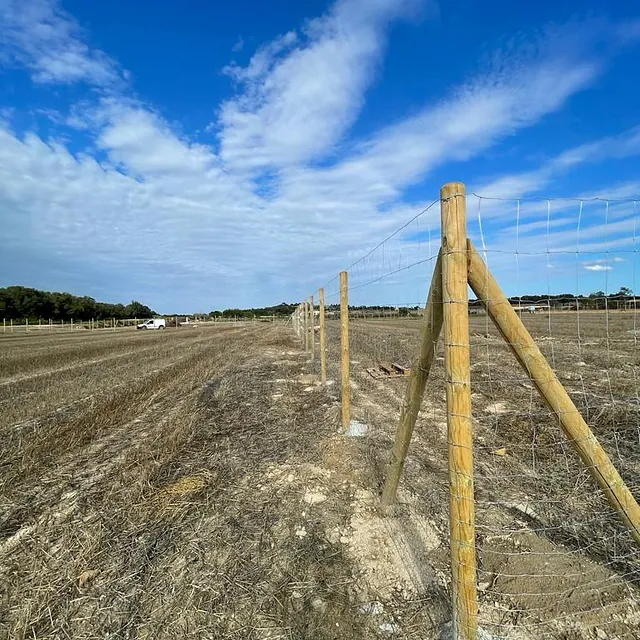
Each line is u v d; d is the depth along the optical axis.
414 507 3.50
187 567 2.81
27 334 38.59
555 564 2.66
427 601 2.42
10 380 11.02
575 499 3.50
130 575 2.75
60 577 2.75
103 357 16.48
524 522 3.21
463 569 1.91
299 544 3.04
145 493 3.99
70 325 64.56
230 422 6.42
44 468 4.73
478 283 2.03
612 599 2.35
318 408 7.09
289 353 16.53
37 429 6.24
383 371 10.51
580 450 2.13
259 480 4.19
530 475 4.00
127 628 2.31
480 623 2.22
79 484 4.28
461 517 1.88
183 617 2.38
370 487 3.89
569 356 10.93
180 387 9.54
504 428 5.46
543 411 6.09
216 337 29.27
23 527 3.43
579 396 6.67
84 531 3.32
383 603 2.43
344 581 2.63
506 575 2.58
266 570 2.76
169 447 5.26
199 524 3.37
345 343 5.51
